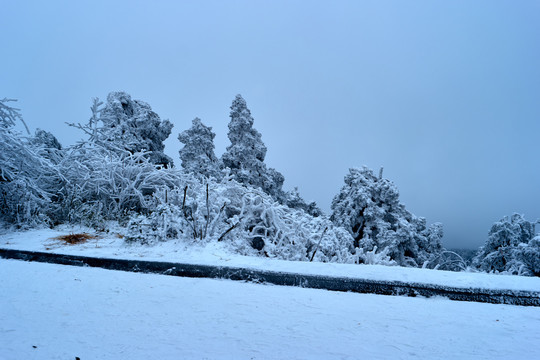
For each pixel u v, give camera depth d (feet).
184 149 64.85
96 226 25.80
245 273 14.48
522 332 9.35
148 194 31.55
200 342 8.07
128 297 11.71
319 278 13.62
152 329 8.86
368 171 58.29
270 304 11.31
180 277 14.79
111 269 15.97
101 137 35.35
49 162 28.50
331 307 11.15
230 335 8.55
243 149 68.18
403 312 10.85
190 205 22.04
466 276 13.76
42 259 17.46
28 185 25.46
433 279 13.24
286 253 21.58
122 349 7.59
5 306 10.46
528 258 33.14
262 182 69.87
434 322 9.99
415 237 57.82
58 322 9.25
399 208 55.67
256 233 23.30
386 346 8.16
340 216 55.31
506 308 11.55
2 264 16.31
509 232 43.52
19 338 8.09
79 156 31.63
